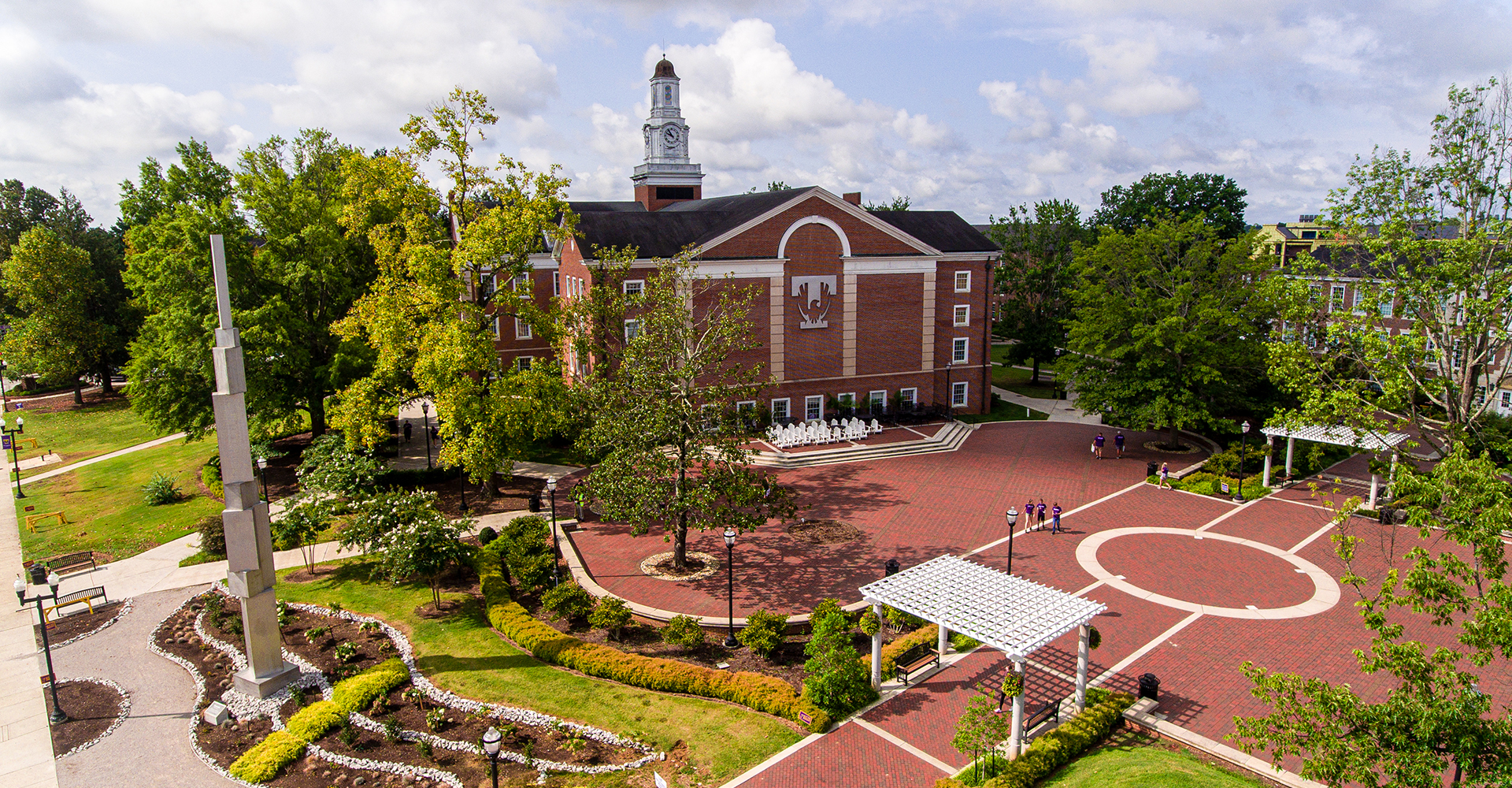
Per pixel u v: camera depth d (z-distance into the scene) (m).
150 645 24.48
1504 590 11.55
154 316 42.09
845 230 50.09
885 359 53.16
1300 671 21.78
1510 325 22.41
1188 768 16.95
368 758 18.50
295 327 41.53
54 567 30.27
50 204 85.75
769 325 49.25
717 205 58.88
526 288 36.69
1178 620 25.00
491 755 14.92
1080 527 33.66
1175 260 46.41
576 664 22.38
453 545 26.17
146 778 18.12
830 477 41.69
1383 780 16.08
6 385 77.00
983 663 22.77
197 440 44.38
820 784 17.41
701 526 27.55
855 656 20.58
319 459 32.97
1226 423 42.25
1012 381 72.06
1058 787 17.03
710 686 21.05
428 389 35.75
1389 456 33.47
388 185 35.22
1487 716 19.20
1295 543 31.62
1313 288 25.83
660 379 28.34
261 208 43.38
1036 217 69.06
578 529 34.16
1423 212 23.62
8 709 21.08
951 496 38.19
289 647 23.88
